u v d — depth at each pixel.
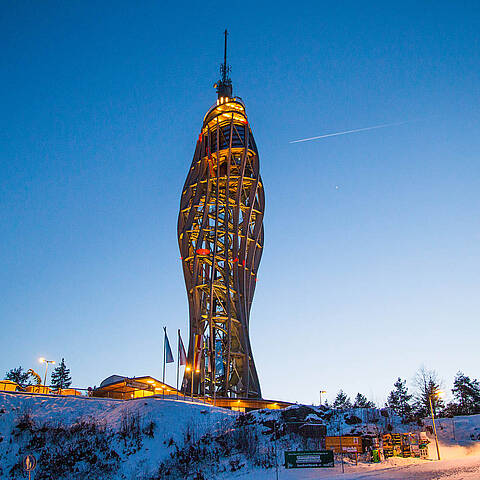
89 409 63.22
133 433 54.06
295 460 40.59
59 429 54.62
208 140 113.25
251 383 100.50
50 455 48.22
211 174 113.62
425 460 43.16
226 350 100.00
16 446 49.94
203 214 108.69
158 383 87.62
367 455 43.84
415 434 53.66
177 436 54.12
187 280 107.62
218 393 98.12
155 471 45.72
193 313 104.38
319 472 38.12
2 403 59.75
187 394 96.00
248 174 114.62
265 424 55.38
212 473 42.81
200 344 82.12
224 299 106.00
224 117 116.19
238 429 55.31
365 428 53.91
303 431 51.84
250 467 42.59
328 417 59.41
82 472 45.06
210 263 107.62
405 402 121.38
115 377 89.62
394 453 44.97
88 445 50.72
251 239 109.88
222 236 110.75
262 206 113.06
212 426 57.75
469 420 65.25
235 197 110.50
